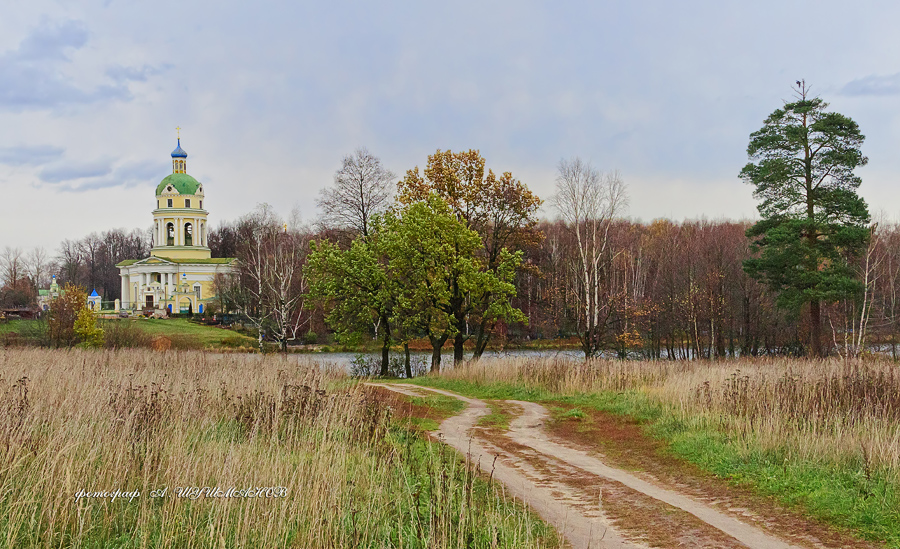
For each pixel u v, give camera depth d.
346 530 8.27
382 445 12.41
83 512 8.15
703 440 14.29
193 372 20.72
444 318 35.78
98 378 16.83
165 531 8.02
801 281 36.00
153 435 10.75
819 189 37.56
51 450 9.20
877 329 48.91
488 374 28.30
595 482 12.09
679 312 47.81
